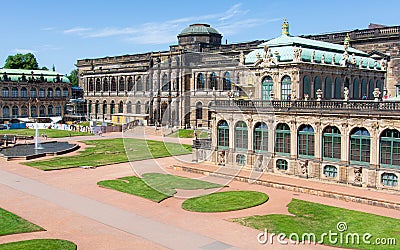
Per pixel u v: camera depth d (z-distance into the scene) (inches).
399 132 1973.4
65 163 3009.4
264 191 2121.1
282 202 1907.0
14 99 6604.3
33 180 2410.2
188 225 1573.6
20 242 1384.1
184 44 5816.9
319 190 2047.2
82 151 3668.8
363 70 3408.0
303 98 2810.0
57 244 1364.4
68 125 5920.3
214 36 6063.0
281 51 2984.7
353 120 2128.4
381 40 3826.3
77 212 1744.6
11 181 2380.7
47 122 6786.4
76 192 2105.1
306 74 2834.6
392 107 1995.6
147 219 1647.4
